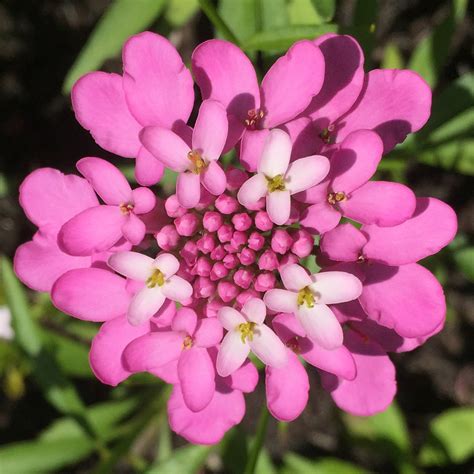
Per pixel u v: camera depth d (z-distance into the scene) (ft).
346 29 0.36
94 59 0.43
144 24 0.43
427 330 0.30
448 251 0.42
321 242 0.30
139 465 0.47
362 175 0.29
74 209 0.32
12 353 0.50
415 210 0.30
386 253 0.30
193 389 0.29
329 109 0.31
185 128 0.31
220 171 0.29
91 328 0.48
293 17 0.39
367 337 0.32
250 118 0.30
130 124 0.31
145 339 0.30
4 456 0.42
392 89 0.31
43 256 0.33
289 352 0.30
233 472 0.45
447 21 0.43
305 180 0.29
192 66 0.30
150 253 0.48
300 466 0.48
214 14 0.36
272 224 0.30
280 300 0.29
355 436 0.52
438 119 0.42
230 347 0.29
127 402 0.48
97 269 0.31
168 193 0.50
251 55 0.40
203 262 0.31
